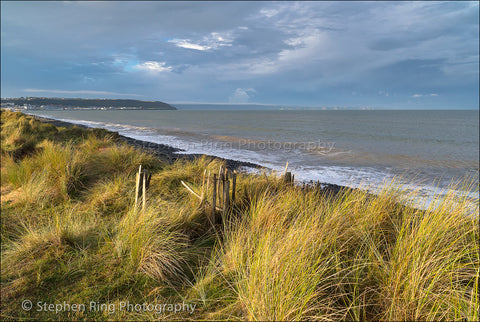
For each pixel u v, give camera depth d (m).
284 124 59.50
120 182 6.22
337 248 3.21
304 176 12.75
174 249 3.44
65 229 3.89
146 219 3.77
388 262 2.87
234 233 3.77
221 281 2.92
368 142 27.94
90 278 3.02
